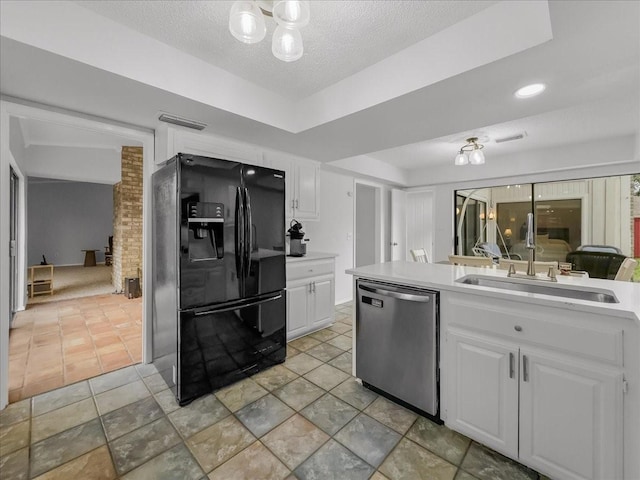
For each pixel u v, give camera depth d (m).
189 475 1.42
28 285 5.00
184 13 1.58
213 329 2.12
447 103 2.06
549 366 1.34
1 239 1.90
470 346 1.60
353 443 1.63
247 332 2.32
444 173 5.11
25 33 1.38
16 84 1.77
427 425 1.78
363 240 5.80
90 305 4.39
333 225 4.59
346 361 2.64
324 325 3.44
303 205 3.42
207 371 2.09
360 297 2.14
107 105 2.06
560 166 3.96
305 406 1.97
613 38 1.37
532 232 1.86
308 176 3.48
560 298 1.36
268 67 2.10
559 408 1.32
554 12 1.22
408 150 4.22
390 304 1.95
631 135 3.48
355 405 1.98
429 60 1.78
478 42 1.59
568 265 2.77
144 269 2.56
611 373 1.19
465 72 1.66
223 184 2.15
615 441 1.19
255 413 1.89
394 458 1.52
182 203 1.95
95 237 9.13
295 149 3.19
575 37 1.37
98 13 1.58
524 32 1.45
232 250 2.21
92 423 1.79
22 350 2.83
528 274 1.87
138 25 1.68
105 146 4.92
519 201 4.84
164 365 2.22
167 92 1.87
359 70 2.14
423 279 1.87
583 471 1.26
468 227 5.39
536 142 3.78
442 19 1.63
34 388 2.17
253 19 1.23
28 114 1.99
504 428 1.48
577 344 1.27
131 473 1.43
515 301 1.44
